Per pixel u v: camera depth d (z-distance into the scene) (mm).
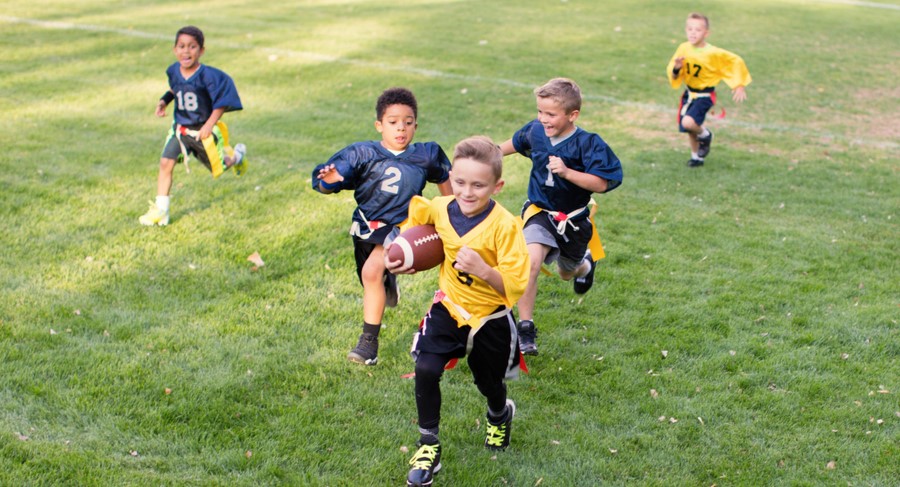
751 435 4371
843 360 5121
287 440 4145
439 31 15641
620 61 13727
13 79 11234
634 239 6879
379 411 4438
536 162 5043
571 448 4207
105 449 3979
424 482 3768
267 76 12023
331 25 15930
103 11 16469
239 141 9109
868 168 9047
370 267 4805
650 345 5230
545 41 15094
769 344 5285
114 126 9398
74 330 5055
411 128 4746
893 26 18109
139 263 6027
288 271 6059
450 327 3865
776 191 8203
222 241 6496
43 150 8422
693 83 8711
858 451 4254
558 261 5359
